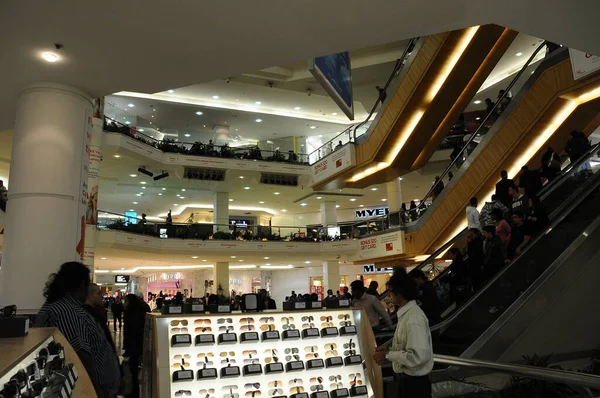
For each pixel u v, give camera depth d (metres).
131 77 4.33
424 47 10.40
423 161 12.73
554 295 5.28
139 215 29.34
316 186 14.65
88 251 12.12
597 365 5.09
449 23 3.77
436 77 10.47
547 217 6.52
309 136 25.11
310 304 3.30
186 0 3.21
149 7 3.27
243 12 3.39
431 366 2.85
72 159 4.40
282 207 27.92
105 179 20.31
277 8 3.37
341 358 3.06
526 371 2.82
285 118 22.00
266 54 4.01
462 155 12.05
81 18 3.36
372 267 22.23
